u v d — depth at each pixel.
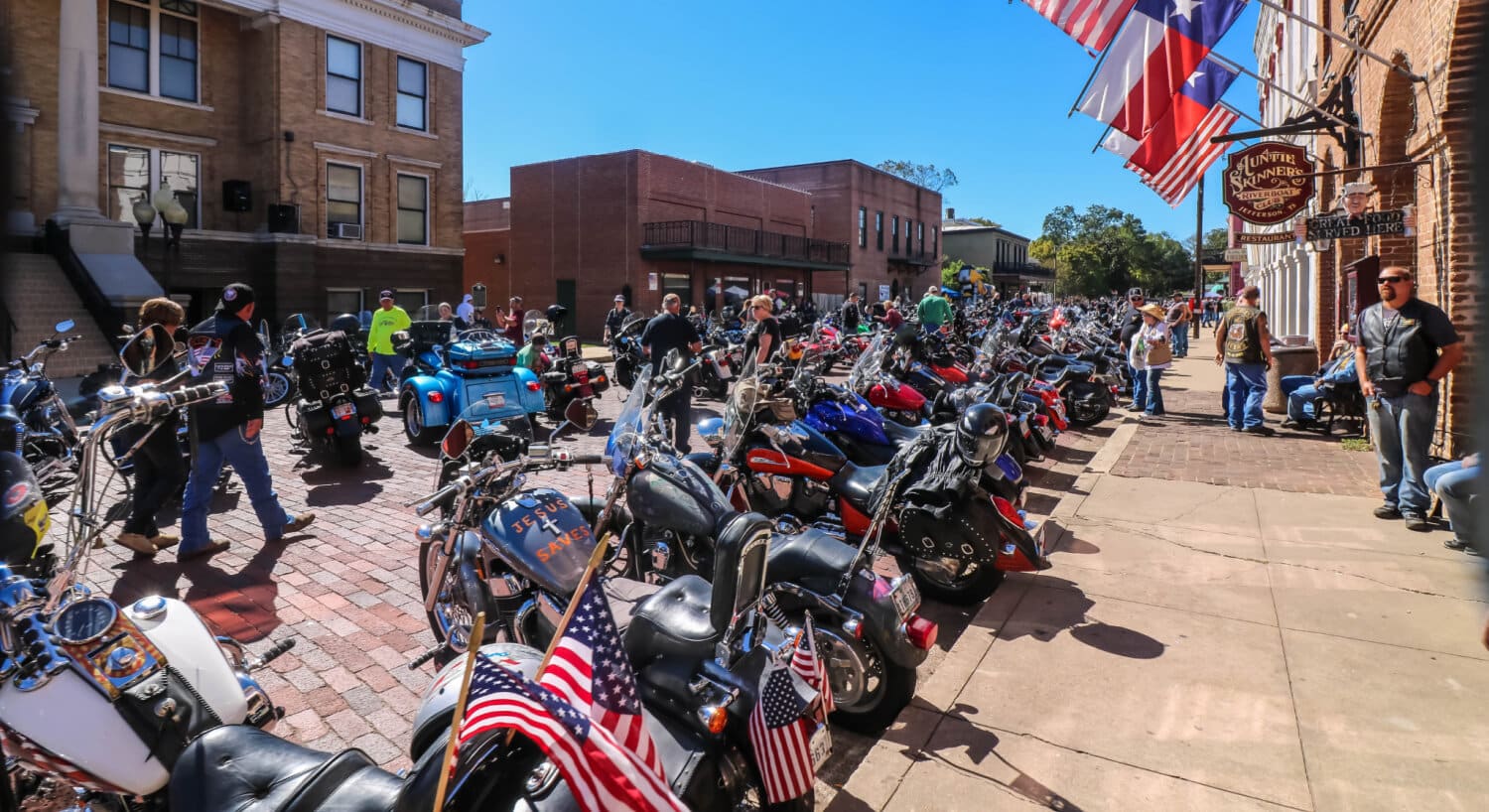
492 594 3.73
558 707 1.78
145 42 18.77
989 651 4.14
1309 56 15.24
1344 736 3.30
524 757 2.03
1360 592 4.76
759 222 36.12
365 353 14.29
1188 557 5.43
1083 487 7.35
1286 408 11.51
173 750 2.39
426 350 12.80
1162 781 3.06
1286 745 3.26
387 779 2.10
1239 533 5.91
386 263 22.30
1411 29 7.93
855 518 5.15
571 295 31.62
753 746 2.45
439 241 23.61
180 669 2.55
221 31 19.88
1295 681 3.75
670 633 2.63
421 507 3.51
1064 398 10.62
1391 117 8.98
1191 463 8.34
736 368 13.10
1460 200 1.44
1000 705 3.63
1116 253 70.94
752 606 2.59
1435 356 5.86
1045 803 2.96
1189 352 24.62
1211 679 3.80
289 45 19.95
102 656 2.35
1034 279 73.38
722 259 31.77
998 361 10.50
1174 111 9.79
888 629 3.32
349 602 4.93
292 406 11.28
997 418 4.31
